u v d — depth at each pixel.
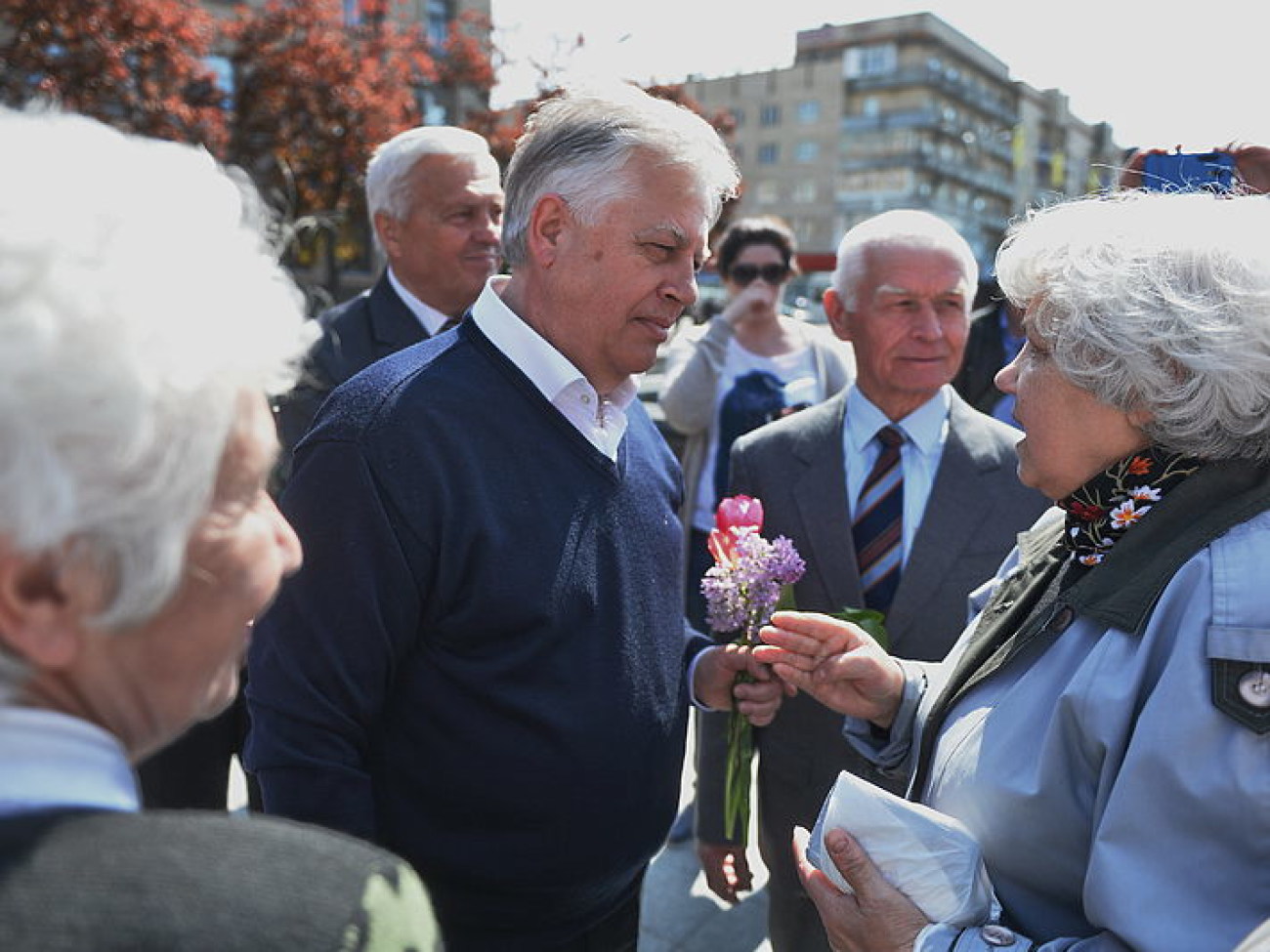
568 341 1.36
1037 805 1.02
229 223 0.62
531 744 1.26
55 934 0.43
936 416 1.92
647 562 1.42
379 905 0.52
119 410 0.49
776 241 3.64
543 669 1.26
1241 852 0.87
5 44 8.27
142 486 0.52
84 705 0.58
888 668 1.42
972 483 1.87
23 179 0.51
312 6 10.51
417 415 1.23
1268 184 1.76
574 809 1.29
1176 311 0.95
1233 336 0.93
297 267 11.07
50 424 0.48
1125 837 0.90
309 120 10.52
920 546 1.84
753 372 3.22
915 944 1.00
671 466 1.59
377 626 1.20
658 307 1.35
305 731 1.19
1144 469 1.04
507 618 1.24
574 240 1.31
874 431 1.91
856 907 1.09
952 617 1.84
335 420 1.24
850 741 1.54
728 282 3.77
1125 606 0.97
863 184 55.09
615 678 1.33
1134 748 0.91
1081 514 1.11
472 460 1.24
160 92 9.01
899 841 1.03
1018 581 1.27
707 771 2.03
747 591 1.58
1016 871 1.05
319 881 0.51
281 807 1.20
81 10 7.98
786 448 1.99
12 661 0.53
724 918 2.60
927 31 52.16
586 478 1.34
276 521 0.71
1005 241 1.19
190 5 9.09
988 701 1.14
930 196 55.31
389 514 1.19
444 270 2.46
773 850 1.95
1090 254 1.03
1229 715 0.86
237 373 0.57
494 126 14.26
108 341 0.49
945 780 1.14
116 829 0.50
